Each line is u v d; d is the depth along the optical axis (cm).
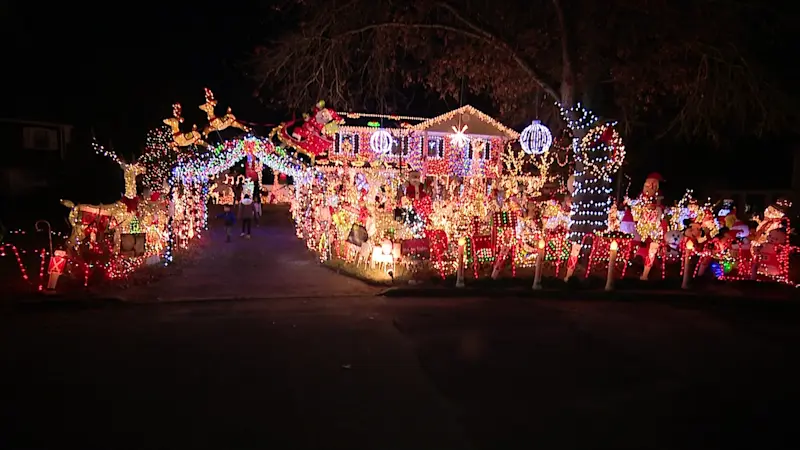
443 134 2736
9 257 1434
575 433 517
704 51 1477
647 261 1259
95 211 1161
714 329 914
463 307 1034
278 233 2117
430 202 1611
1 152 2802
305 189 1864
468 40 1600
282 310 983
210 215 2734
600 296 1135
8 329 839
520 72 1673
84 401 568
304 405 566
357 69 1616
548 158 2256
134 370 661
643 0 1328
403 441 492
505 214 1341
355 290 1142
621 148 1471
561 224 1477
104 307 987
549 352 764
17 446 470
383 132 2075
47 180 2853
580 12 1396
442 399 590
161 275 1244
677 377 677
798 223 2150
